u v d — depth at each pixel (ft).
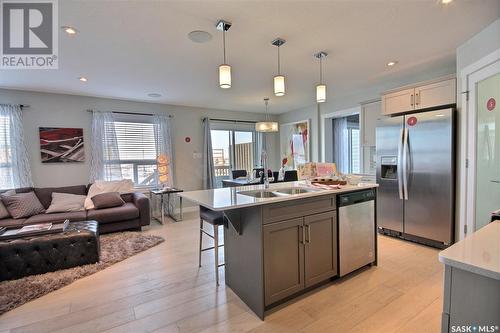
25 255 8.46
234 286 7.46
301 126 20.57
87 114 15.37
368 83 13.76
